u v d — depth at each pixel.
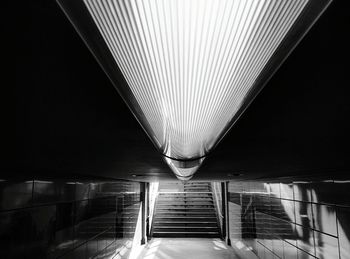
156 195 17.09
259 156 3.51
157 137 2.53
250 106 1.66
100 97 1.51
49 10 0.81
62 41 0.97
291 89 1.41
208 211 16.28
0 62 1.13
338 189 4.08
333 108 1.68
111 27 0.97
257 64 1.24
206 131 2.33
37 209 3.98
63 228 4.82
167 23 1.04
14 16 0.84
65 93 1.45
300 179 5.38
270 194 7.17
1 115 1.79
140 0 0.92
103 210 7.17
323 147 2.82
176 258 10.58
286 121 1.96
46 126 2.05
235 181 11.16
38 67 1.16
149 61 1.27
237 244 10.98
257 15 0.99
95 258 6.47
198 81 1.45
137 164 4.31
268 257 7.25
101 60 1.12
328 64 1.15
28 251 3.69
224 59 1.25
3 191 3.23
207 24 1.04
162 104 1.75
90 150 3.04
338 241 4.05
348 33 0.94
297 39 0.99
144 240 12.98
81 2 0.81
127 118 1.86
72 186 5.28
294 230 5.59
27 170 3.77
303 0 0.85
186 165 3.86
